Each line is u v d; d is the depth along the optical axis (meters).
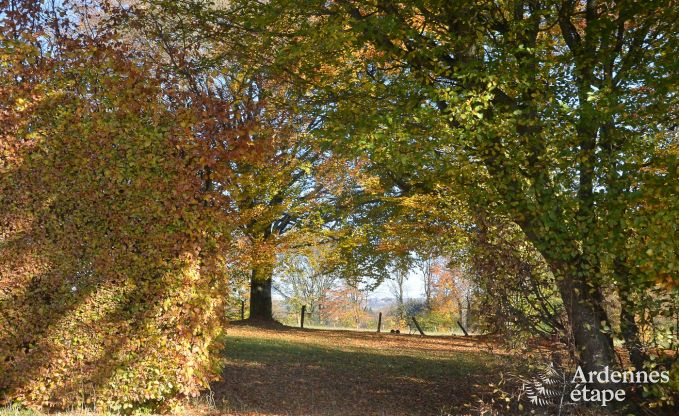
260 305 24.22
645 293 7.34
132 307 7.33
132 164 7.39
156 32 10.05
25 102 7.33
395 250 19.52
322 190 19.95
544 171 7.90
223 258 7.73
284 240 18.62
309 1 8.86
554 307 7.94
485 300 7.82
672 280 6.77
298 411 8.41
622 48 8.55
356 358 14.48
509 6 8.53
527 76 7.82
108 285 7.30
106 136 7.39
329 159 17.48
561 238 7.75
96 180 7.37
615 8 8.10
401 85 9.08
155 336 7.32
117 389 7.25
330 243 21.66
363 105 9.33
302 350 15.32
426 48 8.40
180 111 7.61
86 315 7.23
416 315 41.03
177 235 7.45
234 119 7.92
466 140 7.94
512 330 7.57
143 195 7.39
